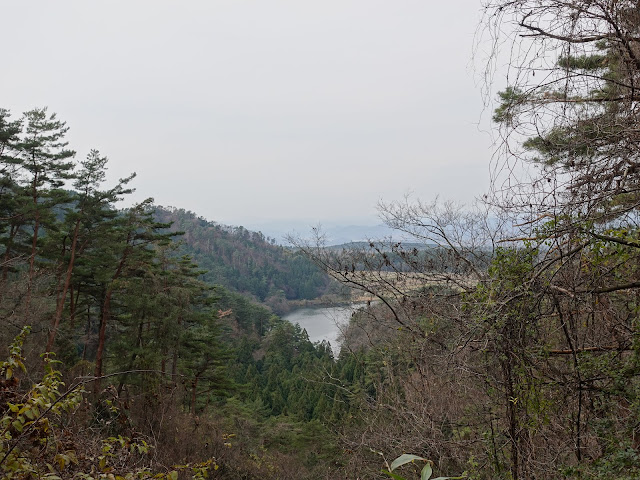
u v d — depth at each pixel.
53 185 22.25
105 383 19.42
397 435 6.65
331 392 30.66
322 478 9.44
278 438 26.39
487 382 4.48
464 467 5.81
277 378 43.91
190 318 24.55
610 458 3.73
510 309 3.70
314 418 31.92
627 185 3.37
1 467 3.00
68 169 21.69
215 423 23.12
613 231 3.35
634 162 3.27
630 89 3.29
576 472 3.87
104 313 21.92
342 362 33.97
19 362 3.37
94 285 24.28
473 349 4.33
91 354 28.53
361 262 6.45
